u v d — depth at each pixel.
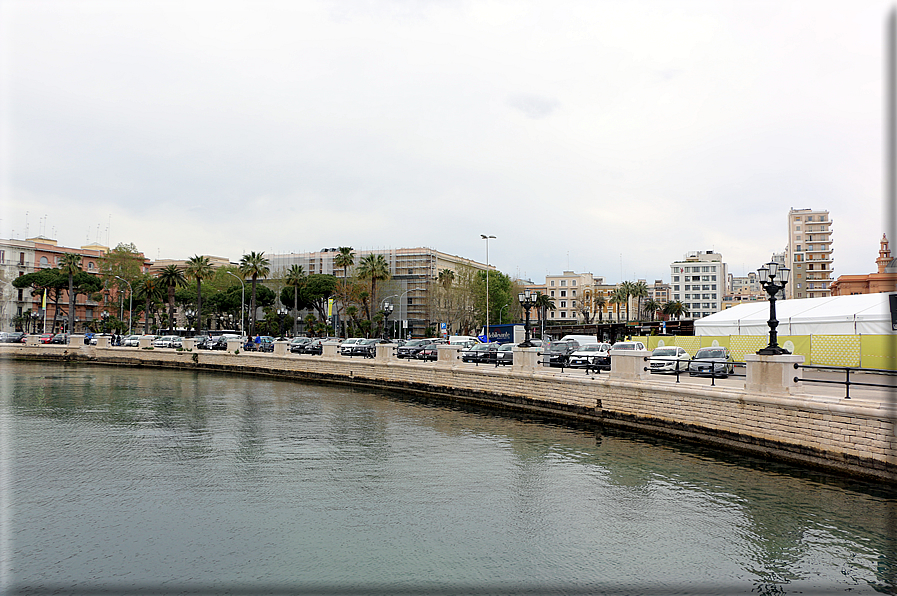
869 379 25.56
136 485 15.47
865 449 14.91
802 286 119.62
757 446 17.97
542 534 12.12
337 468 17.28
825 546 11.42
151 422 25.22
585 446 20.20
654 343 40.19
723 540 11.77
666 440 21.09
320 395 35.59
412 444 20.70
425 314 117.88
